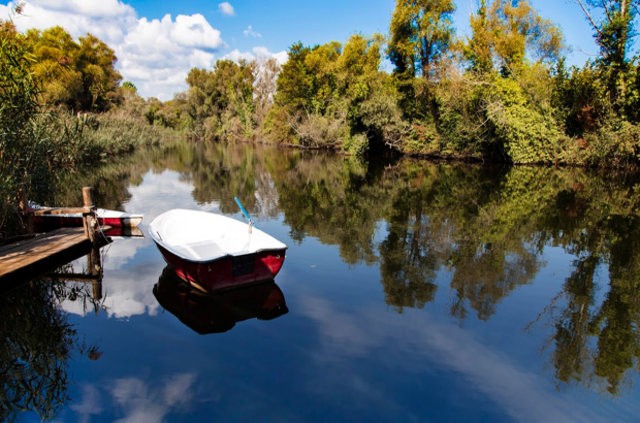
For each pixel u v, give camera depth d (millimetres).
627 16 18000
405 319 4602
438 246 7562
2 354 4004
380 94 25688
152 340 4125
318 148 35844
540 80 22062
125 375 3553
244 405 3158
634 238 8195
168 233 6520
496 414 3105
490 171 20406
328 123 32250
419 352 3922
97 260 6648
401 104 27938
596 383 3506
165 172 19094
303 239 8000
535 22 24531
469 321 4590
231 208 11180
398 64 28141
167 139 45562
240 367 3650
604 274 6188
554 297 5312
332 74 31672
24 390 3426
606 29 18578
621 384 3500
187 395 3281
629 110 19062
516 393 3355
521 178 17719
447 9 25594
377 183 16297
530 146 21656
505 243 7805
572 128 21703
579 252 7254
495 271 6266
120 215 8586
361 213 10586
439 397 3279
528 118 21453
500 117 21125
